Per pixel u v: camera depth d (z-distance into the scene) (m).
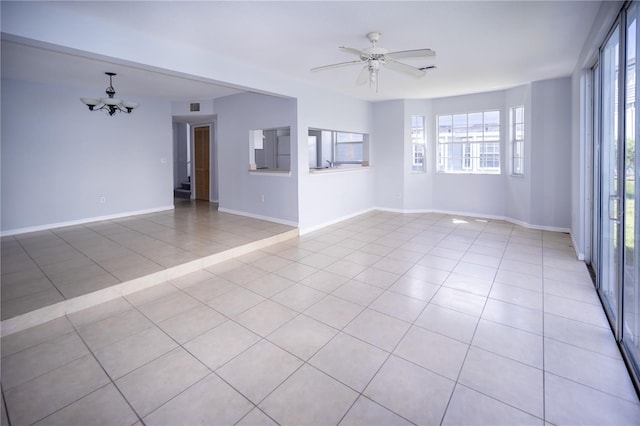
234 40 3.44
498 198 6.44
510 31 3.26
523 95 5.63
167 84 5.30
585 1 2.66
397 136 7.02
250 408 1.80
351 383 1.99
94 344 2.39
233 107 6.30
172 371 2.10
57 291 2.97
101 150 5.98
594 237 3.66
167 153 6.98
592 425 1.66
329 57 4.00
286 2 2.64
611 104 2.97
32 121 5.13
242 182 6.37
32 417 1.74
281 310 2.89
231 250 4.28
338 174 6.32
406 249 4.65
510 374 2.04
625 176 2.28
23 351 2.30
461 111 6.55
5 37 2.58
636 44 1.99
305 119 5.37
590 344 2.34
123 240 4.70
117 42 3.09
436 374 2.05
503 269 3.82
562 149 5.27
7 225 4.96
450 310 2.87
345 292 3.25
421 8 2.76
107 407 1.81
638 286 2.08
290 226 5.55
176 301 3.08
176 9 2.76
